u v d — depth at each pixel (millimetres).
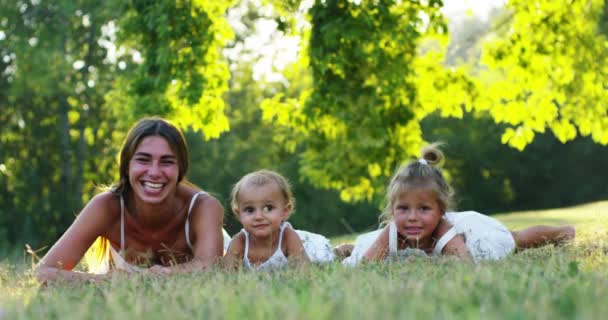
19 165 30438
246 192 6453
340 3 14648
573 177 49375
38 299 3949
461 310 2895
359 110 14961
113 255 6348
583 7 15680
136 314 3084
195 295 3533
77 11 27938
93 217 6062
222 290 3744
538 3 15602
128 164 5945
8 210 29953
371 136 15133
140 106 15281
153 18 15078
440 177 6652
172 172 5875
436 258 5406
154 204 5902
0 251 25625
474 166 48562
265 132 38344
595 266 4715
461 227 7473
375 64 14938
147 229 6180
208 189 35938
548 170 49219
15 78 27750
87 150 30984
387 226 6762
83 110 30297
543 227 7930
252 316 2934
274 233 6562
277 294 3592
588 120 15797
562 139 16125
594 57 15508
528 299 3062
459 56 21016
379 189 16047
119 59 27344
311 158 16734
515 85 16047
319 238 7996
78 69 28797
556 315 2721
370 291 3480
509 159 48625
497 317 2674
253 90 37844
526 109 16062
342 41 14672
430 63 16219
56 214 29750
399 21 14789
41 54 26938
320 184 16906
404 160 15938
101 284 4691
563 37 15594
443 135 46500
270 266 5434
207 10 15570
